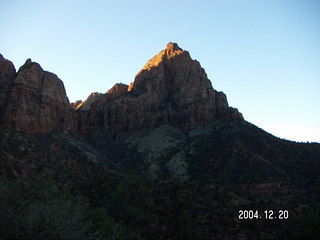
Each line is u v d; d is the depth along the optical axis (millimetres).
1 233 21594
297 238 54219
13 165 62562
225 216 59781
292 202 73750
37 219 23375
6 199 25094
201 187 73500
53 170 71625
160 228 53344
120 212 53781
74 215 27250
